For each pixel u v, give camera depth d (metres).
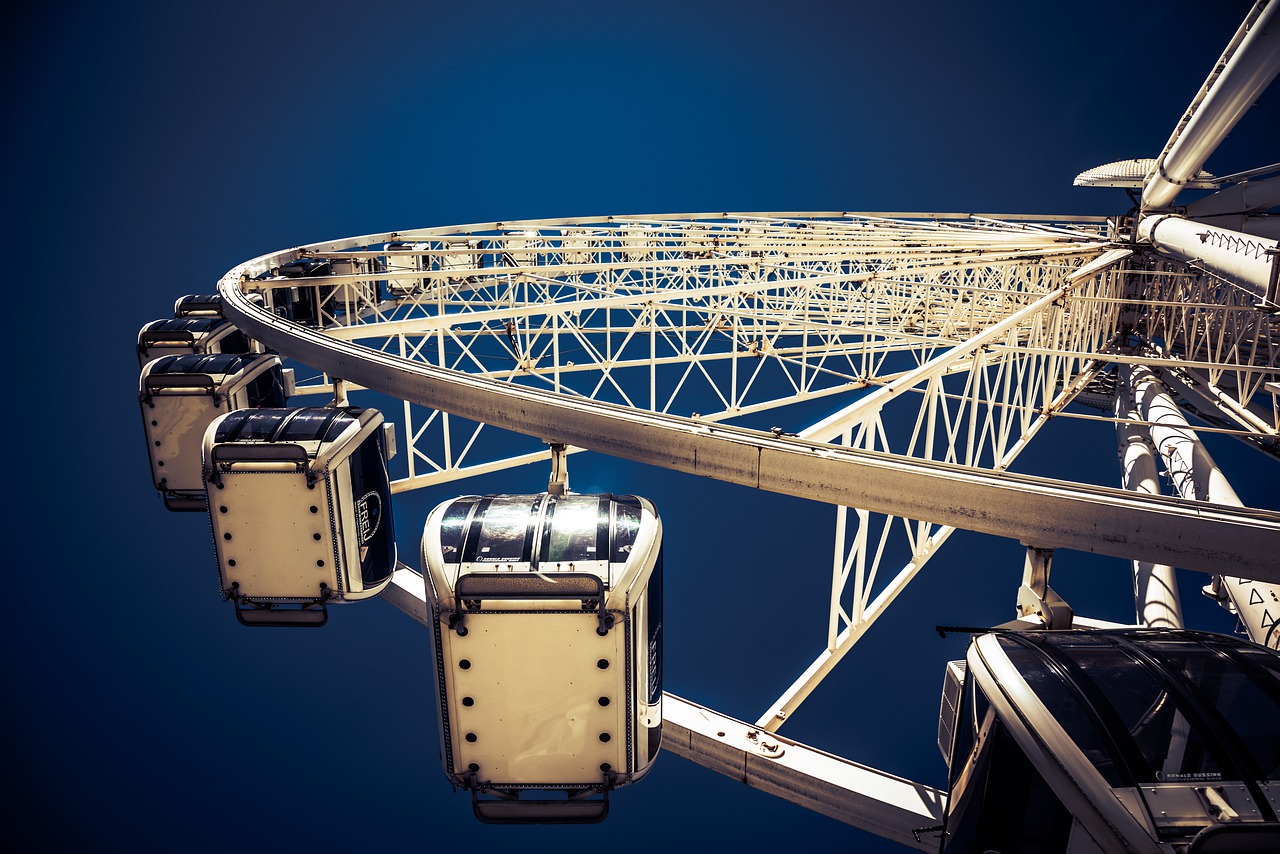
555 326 22.12
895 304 29.34
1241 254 16.62
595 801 8.87
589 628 8.12
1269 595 11.70
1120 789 5.87
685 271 28.50
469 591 7.98
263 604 12.06
